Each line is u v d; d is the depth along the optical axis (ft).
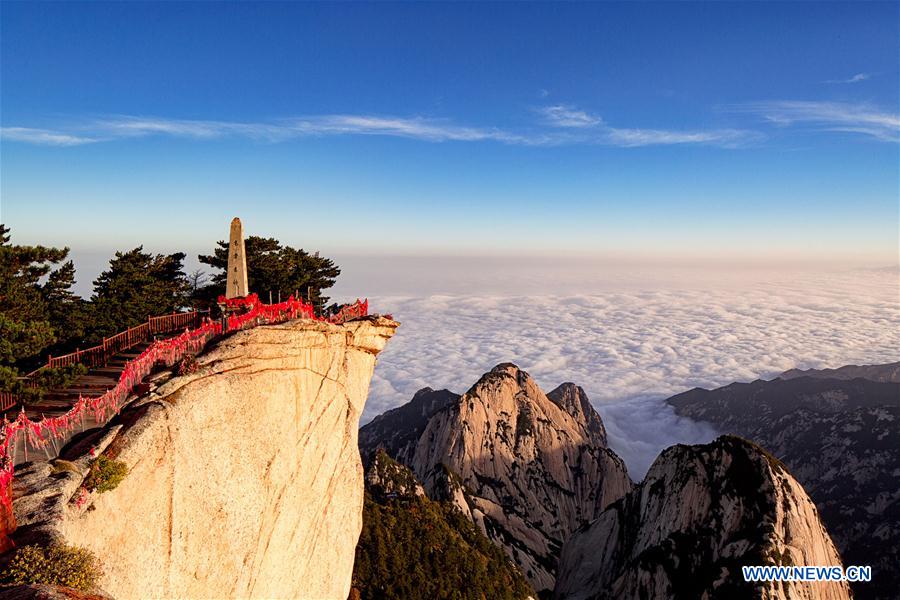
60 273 146.51
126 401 75.92
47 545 48.83
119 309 145.28
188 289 201.87
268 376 94.79
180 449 73.41
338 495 116.37
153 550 66.59
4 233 122.72
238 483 83.92
